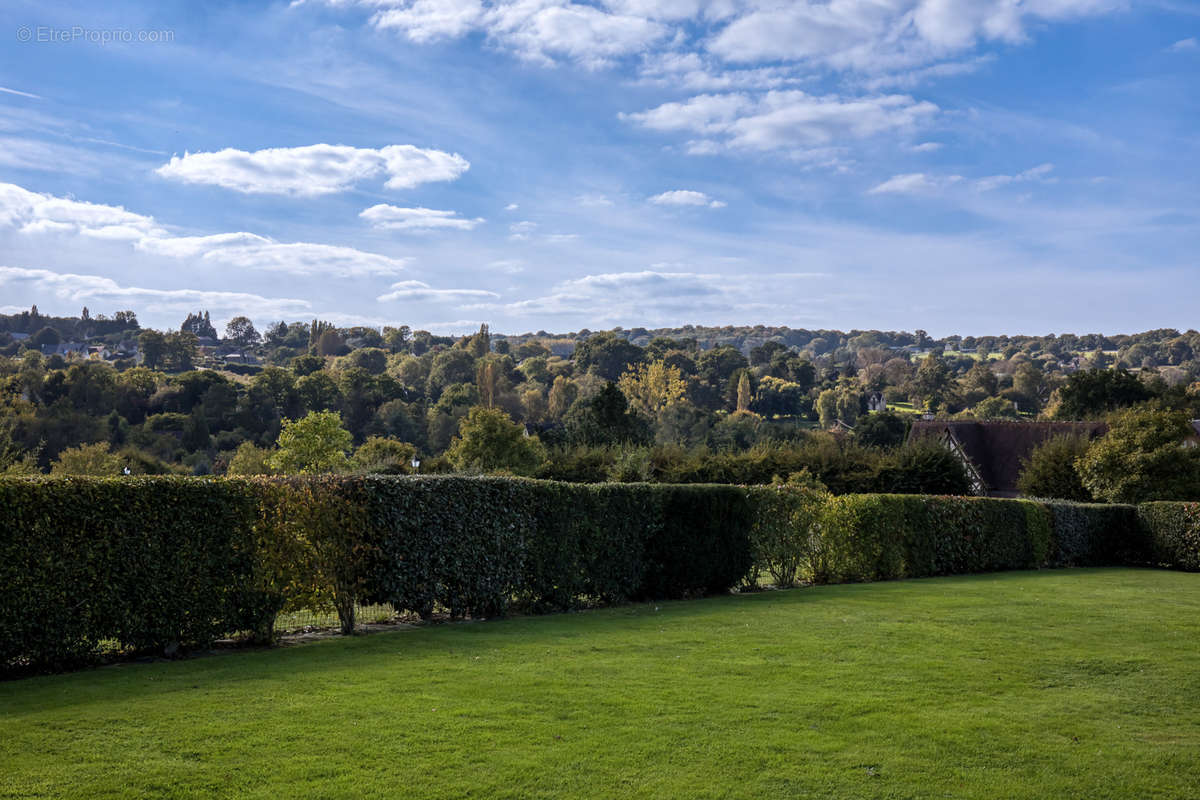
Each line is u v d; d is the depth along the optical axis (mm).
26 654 8414
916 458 38375
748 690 7938
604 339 141750
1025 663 9328
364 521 11180
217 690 7656
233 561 9891
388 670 8539
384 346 178500
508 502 12773
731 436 73062
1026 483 36188
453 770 5801
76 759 5785
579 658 9242
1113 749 6535
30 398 67812
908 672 8797
